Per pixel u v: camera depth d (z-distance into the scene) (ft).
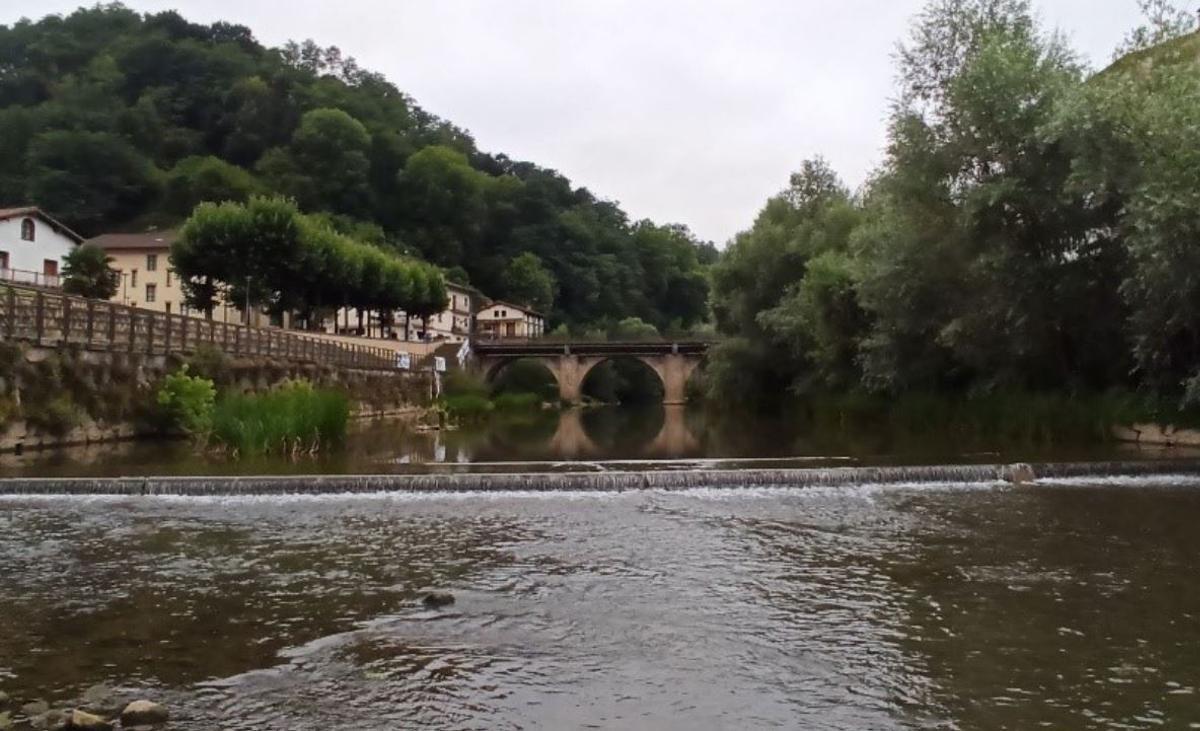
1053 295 95.25
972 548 43.29
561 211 550.77
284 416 86.28
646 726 22.33
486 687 25.00
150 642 28.91
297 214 211.20
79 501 59.11
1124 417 92.79
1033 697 24.03
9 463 74.13
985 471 67.15
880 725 22.29
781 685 25.16
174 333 106.73
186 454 83.92
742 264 181.78
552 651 28.17
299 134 445.37
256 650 28.14
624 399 413.59
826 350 140.36
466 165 501.15
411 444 110.01
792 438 116.37
